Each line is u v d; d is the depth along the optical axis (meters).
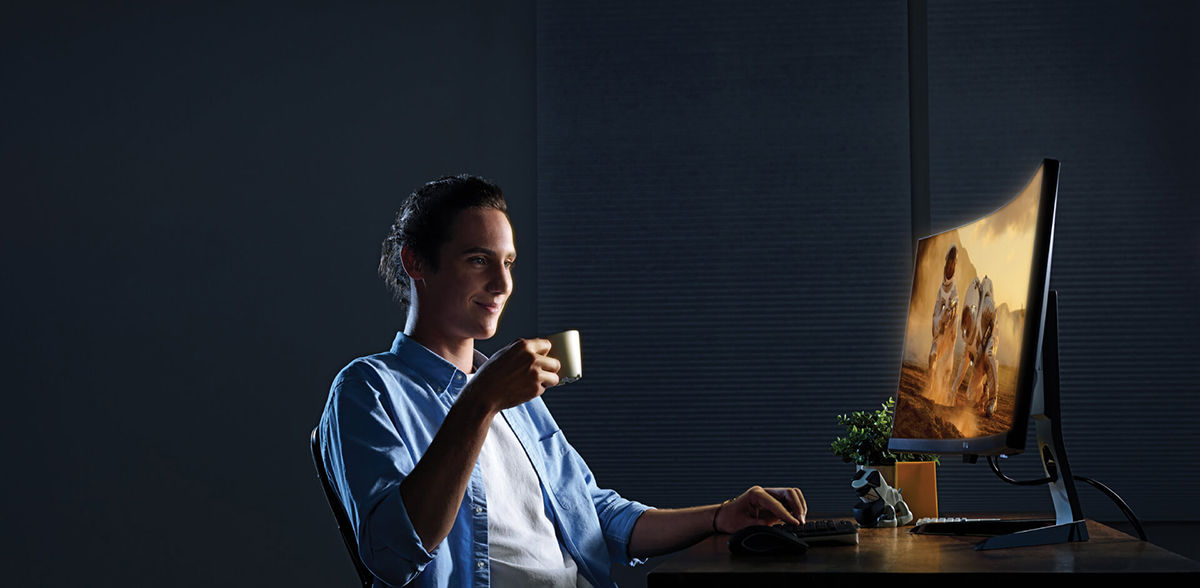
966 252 1.49
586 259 2.95
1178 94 2.80
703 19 2.97
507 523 1.43
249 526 3.04
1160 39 2.82
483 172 3.04
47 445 3.11
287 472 3.05
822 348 2.87
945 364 1.50
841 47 2.93
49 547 3.08
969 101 2.87
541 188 2.98
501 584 1.38
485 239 1.49
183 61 3.19
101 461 3.10
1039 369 1.34
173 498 3.07
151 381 3.11
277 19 3.17
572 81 2.99
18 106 3.22
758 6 2.96
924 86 2.91
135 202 3.17
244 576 3.03
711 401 2.88
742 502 1.54
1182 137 2.79
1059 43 2.85
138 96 3.20
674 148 2.95
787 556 1.22
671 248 2.92
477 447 1.26
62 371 3.13
